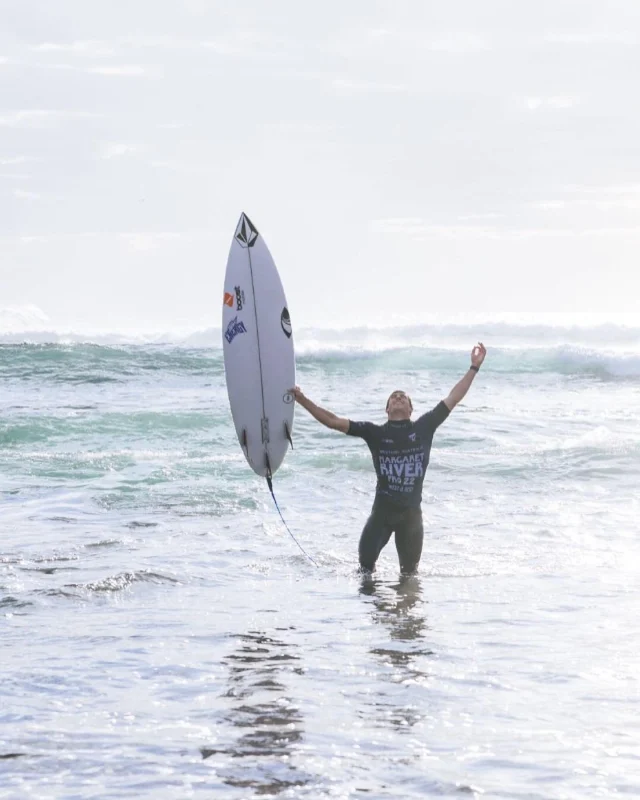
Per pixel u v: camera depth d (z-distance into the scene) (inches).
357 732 218.2
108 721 225.8
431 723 223.6
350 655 279.1
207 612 328.5
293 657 277.3
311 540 451.8
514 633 301.4
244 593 356.5
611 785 189.2
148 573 377.4
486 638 295.9
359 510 523.2
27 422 812.0
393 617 323.0
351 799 184.7
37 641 293.3
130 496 553.3
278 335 418.0
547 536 457.4
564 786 189.0
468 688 248.7
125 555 415.2
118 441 753.0
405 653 280.7
